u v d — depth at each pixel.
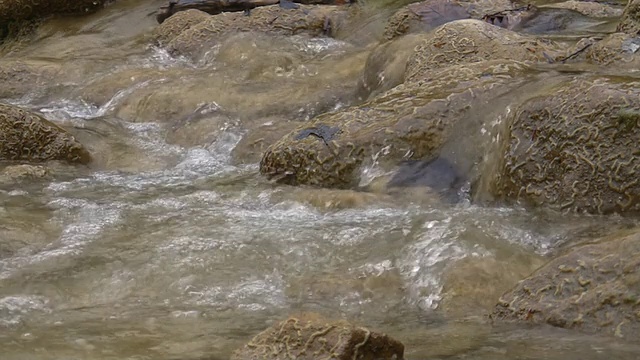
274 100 10.91
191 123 10.66
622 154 7.12
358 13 13.32
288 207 8.01
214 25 12.98
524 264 6.56
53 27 14.59
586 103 7.35
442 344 5.37
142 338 5.70
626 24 10.84
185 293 6.54
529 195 7.48
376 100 8.84
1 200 8.46
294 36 12.89
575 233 6.95
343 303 6.36
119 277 6.77
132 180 9.20
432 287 6.38
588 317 5.56
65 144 9.73
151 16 14.45
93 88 11.96
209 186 8.83
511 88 8.34
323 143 8.48
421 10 12.20
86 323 6.05
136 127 10.84
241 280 6.65
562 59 9.95
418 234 7.03
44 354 5.46
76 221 7.83
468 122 8.23
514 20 12.17
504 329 5.66
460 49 10.16
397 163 8.23
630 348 5.23
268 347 5.00
